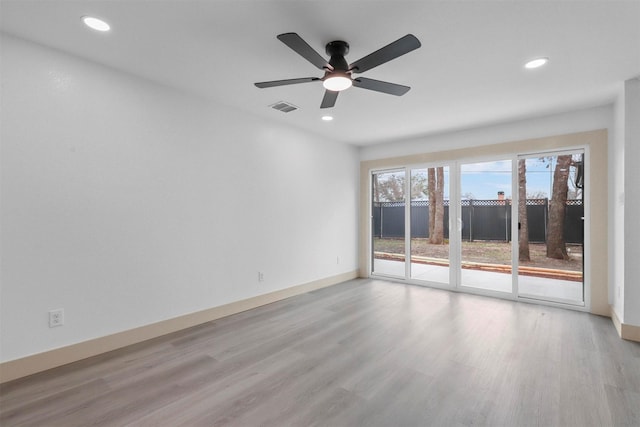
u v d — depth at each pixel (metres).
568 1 1.84
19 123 2.28
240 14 1.99
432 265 5.11
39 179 2.37
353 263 5.73
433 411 1.90
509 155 4.32
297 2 1.87
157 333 3.05
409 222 5.33
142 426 1.76
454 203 4.80
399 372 2.36
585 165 3.79
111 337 2.74
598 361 2.52
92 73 2.64
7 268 2.23
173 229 3.19
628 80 2.94
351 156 5.69
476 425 1.78
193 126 3.35
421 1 1.86
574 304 3.85
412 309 3.88
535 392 2.10
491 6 1.90
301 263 4.68
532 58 2.54
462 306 4.00
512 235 4.30
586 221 3.78
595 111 3.67
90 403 1.97
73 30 2.19
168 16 2.02
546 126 3.99
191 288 3.34
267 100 3.51
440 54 2.48
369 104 3.59
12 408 1.92
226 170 3.68
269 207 4.20
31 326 2.33
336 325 3.35
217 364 2.49
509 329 3.21
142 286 2.95
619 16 1.98
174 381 2.24
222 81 3.03
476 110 3.78
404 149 5.29
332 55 2.31
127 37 2.27
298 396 2.06
